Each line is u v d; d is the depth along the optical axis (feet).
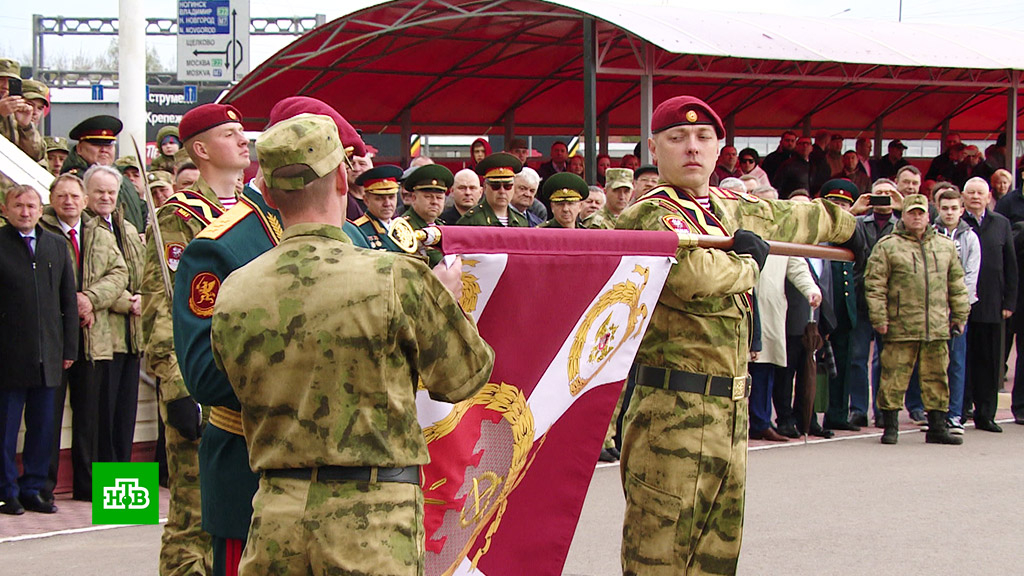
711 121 14.17
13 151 26.58
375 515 9.05
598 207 31.65
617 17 44.16
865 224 31.86
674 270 13.00
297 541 9.05
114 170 23.67
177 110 115.65
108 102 101.14
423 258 10.57
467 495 11.51
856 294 31.01
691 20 47.42
